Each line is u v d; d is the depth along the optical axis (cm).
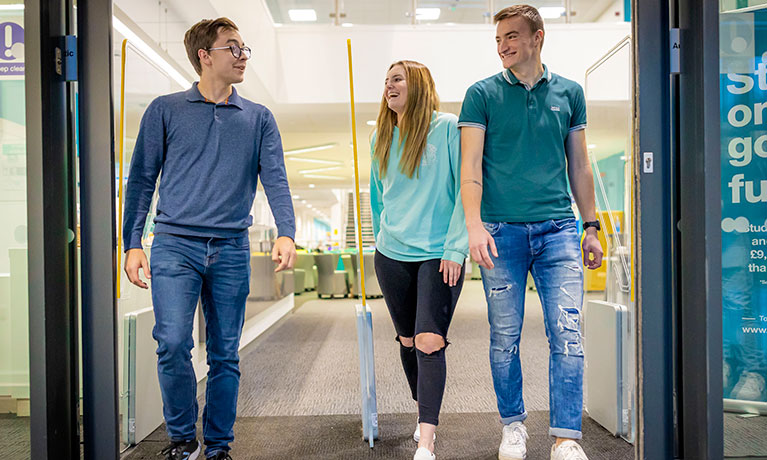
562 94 193
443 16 771
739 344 196
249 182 192
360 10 766
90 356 168
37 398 159
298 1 762
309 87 749
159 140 184
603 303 246
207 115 184
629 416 225
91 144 168
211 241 181
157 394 250
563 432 183
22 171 173
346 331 572
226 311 187
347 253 1051
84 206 168
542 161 190
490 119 193
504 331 196
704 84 161
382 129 214
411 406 285
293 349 471
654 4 168
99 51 168
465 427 244
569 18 738
